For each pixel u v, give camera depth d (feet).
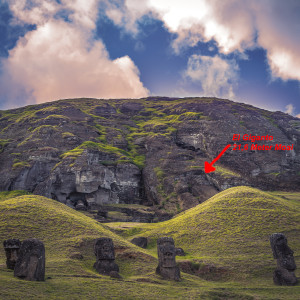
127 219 276.21
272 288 114.73
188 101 598.75
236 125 462.19
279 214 201.46
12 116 514.68
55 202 224.74
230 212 213.05
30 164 330.95
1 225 164.45
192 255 172.04
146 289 106.11
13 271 108.88
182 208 302.45
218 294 106.83
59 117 439.22
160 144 421.59
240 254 162.71
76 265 129.90
